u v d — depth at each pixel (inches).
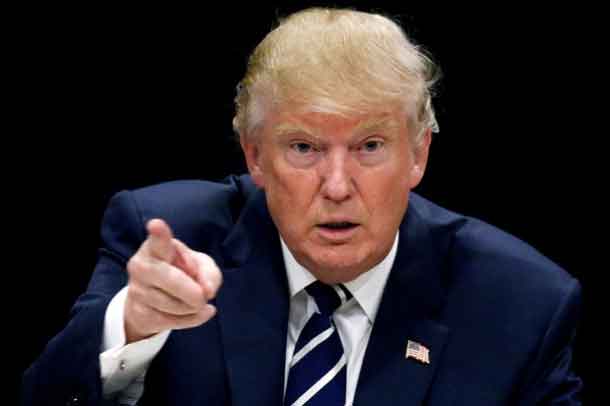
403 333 197.9
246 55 302.5
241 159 308.2
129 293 162.9
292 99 181.2
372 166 183.5
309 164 183.9
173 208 212.7
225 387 195.2
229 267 204.8
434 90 200.2
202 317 163.2
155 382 196.7
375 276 199.9
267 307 199.2
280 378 193.9
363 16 189.9
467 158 309.7
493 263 207.3
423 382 193.9
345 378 194.1
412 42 192.7
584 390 310.7
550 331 199.5
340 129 181.0
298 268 200.4
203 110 308.8
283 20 199.0
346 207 183.5
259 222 208.4
